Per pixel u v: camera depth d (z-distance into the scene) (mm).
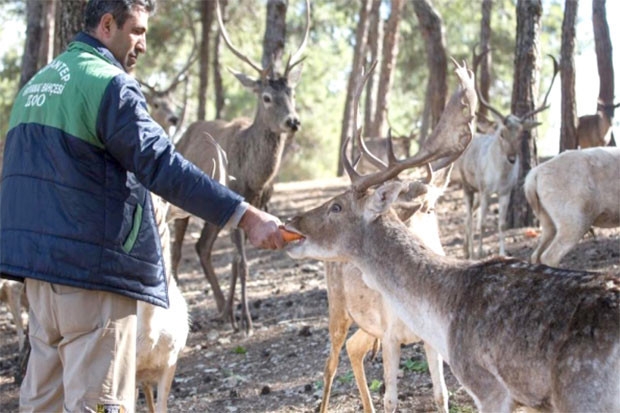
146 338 5289
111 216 3689
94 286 3645
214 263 13219
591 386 3613
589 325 3656
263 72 9820
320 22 28328
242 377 7492
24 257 3635
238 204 3785
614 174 8758
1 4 23750
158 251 3844
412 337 5207
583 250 10297
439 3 26406
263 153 9758
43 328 3783
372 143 20953
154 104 16078
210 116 32562
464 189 12438
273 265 12305
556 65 12648
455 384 6410
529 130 12805
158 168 3660
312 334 8539
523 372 3852
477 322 4051
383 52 23500
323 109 33219
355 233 4648
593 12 14336
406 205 4785
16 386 7914
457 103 4695
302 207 16906
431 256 4438
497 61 26969
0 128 25969
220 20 9984
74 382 3695
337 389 6805
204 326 9445
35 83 3801
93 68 3709
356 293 5461
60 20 8086
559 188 8820
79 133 3662
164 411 5516
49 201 3654
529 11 12797
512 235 12406
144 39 3986
